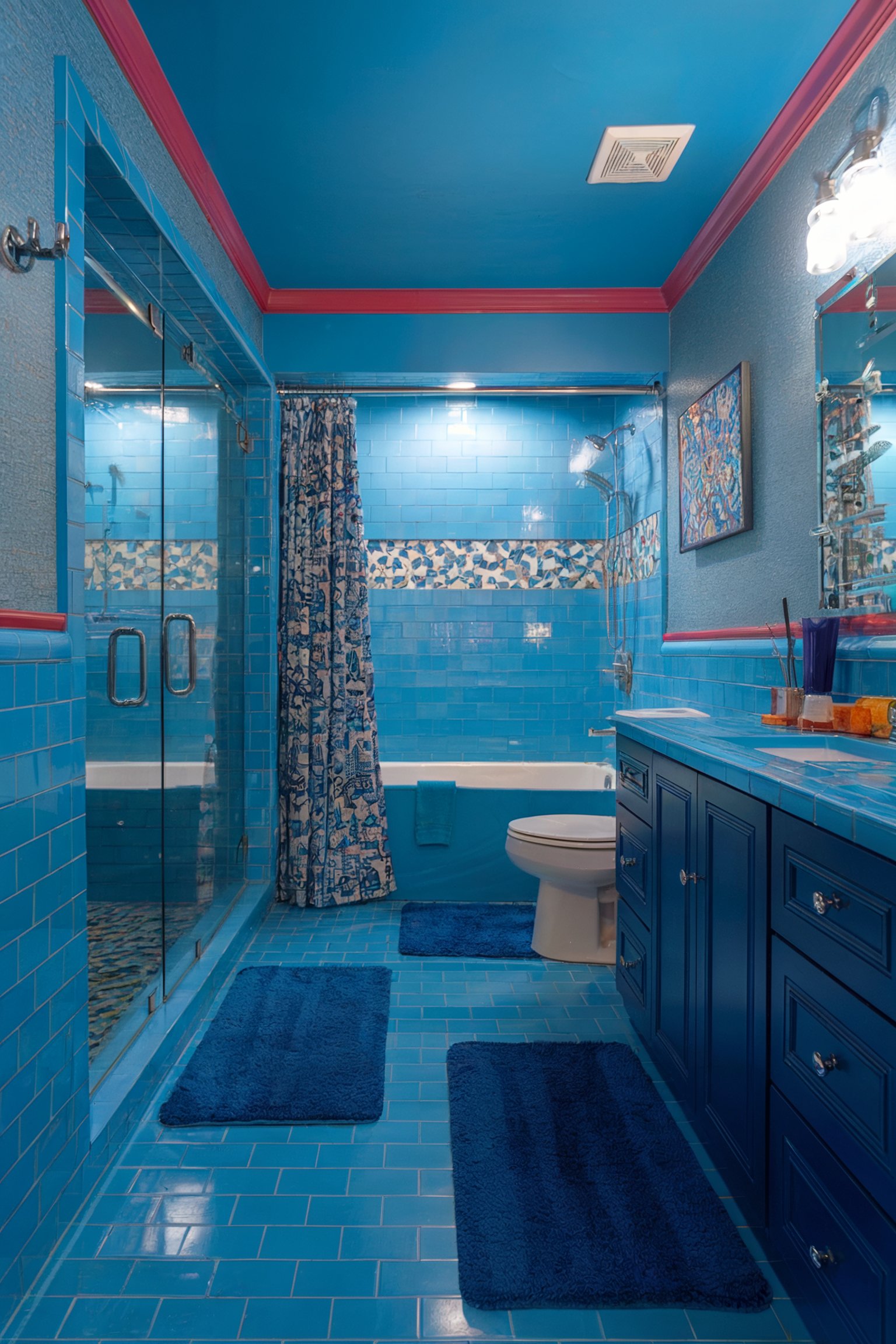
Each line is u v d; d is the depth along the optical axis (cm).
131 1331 132
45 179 148
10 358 133
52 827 145
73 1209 156
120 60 188
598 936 297
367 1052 223
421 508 459
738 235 274
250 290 329
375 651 461
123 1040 208
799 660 225
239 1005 253
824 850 114
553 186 267
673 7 191
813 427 221
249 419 354
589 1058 221
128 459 203
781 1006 129
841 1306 109
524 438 460
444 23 195
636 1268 145
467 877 368
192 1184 169
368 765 364
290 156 249
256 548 354
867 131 184
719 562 291
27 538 139
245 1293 140
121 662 201
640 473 396
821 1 189
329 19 193
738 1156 149
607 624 460
